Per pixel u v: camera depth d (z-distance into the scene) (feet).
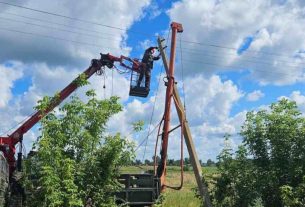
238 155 52.90
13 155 76.13
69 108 49.47
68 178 46.75
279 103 51.01
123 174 66.64
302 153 49.03
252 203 50.60
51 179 45.73
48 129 48.26
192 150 62.95
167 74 69.67
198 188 59.41
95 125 50.01
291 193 46.65
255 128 51.65
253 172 51.80
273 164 50.06
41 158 46.85
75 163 48.29
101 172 50.11
